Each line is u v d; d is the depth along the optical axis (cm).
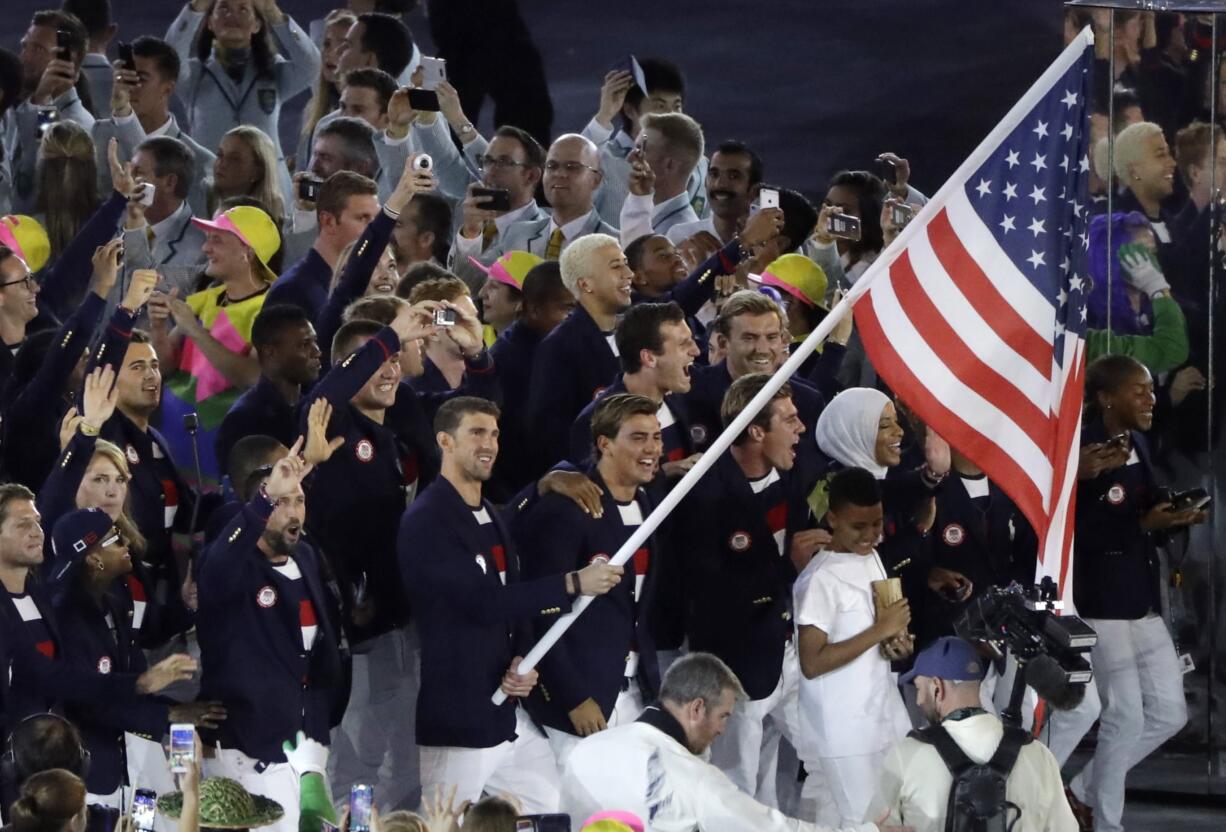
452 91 4744
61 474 3262
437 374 3831
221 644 3209
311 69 5297
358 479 3462
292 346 3597
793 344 4194
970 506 3828
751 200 4678
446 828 2806
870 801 3102
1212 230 4088
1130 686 4031
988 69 6931
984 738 2841
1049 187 3175
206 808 2819
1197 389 4128
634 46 7162
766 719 3766
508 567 3309
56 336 3516
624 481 3378
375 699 3575
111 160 3922
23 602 3102
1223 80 4034
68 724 2886
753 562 3581
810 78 6950
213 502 3662
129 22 6762
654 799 2945
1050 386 3192
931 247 3188
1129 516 4012
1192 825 4116
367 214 3916
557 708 3319
